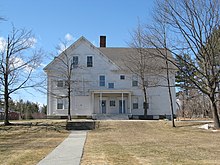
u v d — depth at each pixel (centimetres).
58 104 4328
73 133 2564
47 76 4319
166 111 4447
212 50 2456
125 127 3017
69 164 981
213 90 2608
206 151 1316
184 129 2786
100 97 4297
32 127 2962
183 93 5616
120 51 4909
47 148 1456
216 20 2444
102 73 4422
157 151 1315
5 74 3070
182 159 1084
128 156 1159
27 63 4566
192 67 2666
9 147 1541
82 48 4441
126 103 4403
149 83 4309
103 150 1353
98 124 3200
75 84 4334
